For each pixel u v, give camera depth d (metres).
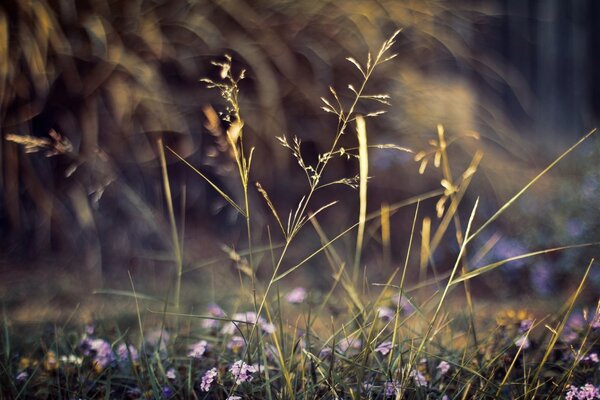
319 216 4.85
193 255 4.37
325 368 1.65
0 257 4.21
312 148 4.95
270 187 4.76
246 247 4.54
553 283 4.32
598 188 4.58
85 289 3.84
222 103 4.59
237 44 4.60
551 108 9.07
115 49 4.34
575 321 2.03
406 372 1.59
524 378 1.67
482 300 4.00
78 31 4.36
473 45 6.19
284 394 1.58
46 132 4.42
